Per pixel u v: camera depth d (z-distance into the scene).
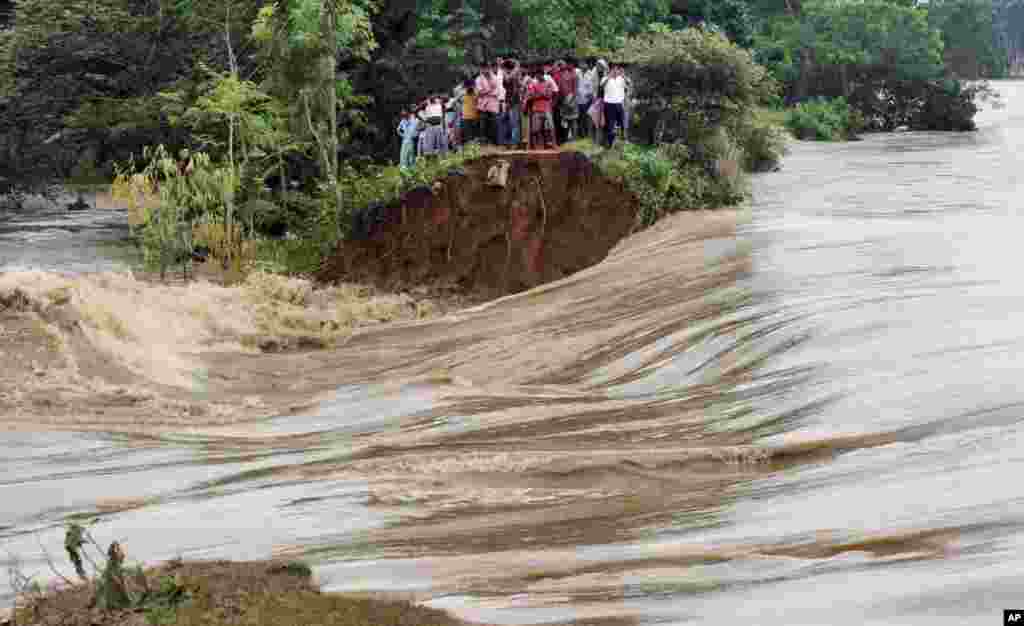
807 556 9.39
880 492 10.87
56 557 11.80
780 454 12.91
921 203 34.34
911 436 12.59
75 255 39.34
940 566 8.73
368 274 33.41
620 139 34.50
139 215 33.91
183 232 34.09
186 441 16.38
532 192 32.25
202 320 25.61
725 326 18.61
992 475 10.68
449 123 37.81
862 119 93.75
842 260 22.00
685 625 8.25
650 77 36.81
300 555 10.93
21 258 38.50
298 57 38.09
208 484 14.04
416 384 18.61
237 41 52.03
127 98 54.72
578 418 15.64
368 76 52.56
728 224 29.27
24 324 20.34
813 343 16.67
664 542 10.37
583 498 12.45
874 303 17.91
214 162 46.06
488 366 20.36
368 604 8.97
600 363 19.16
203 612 8.78
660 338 19.25
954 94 96.75
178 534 12.14
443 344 23.09
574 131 36.28
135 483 14.30
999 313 16.52
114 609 8.90
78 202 55.09
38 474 14.77
